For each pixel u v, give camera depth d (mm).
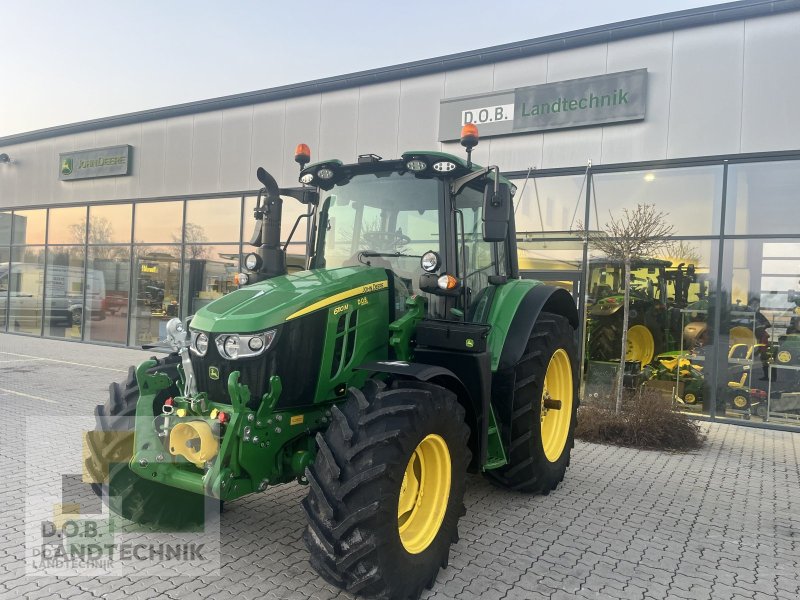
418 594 3166
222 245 13062
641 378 8719
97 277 15352
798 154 7598
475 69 9758
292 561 3609
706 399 8359
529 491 4887
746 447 6945
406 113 10453
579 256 9133
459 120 9883
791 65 7617
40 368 11188
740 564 3781
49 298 16406
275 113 12078
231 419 3127
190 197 13406
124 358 12758
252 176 12461
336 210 4633
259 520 4262
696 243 8359
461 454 3512
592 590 3381
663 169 8500
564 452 5289
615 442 6934
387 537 2910
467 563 3682
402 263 4309
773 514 4703
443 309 4191
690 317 8453
